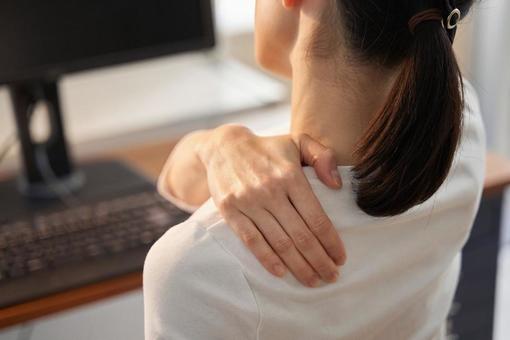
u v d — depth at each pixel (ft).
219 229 2.96
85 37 4.73
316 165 3.00
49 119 4.83
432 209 3.11
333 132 3.04
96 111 6.04
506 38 7.79
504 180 4.84
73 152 5.40
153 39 4.91
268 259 2.91
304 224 2.96
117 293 4.00
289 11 3.08
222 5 7.30
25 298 3.87
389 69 2.94
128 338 4.83
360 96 2.98
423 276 3.18
